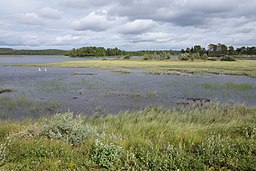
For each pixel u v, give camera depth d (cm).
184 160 454
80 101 1622
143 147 528
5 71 4228
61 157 465
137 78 3005
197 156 473
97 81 2692
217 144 516
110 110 1377
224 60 7681
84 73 3738
